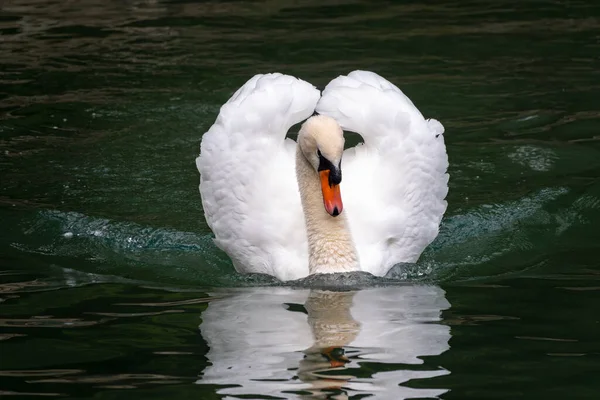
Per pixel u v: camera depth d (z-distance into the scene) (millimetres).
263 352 9789
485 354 9617
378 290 11727
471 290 11609
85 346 9984
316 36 22062
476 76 19531
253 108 13039
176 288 11898
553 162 15734
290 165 13023
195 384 9023
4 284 11859
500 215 14055
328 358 9523
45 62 20469
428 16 23578
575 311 10742
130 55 20906
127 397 8812
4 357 9734
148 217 14203
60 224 13836
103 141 16734
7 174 15469
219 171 12977
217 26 22875
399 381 9023
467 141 16609
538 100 18281
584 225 13648
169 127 17266
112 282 12039
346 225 12250
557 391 8812
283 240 12570
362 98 13023
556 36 21797
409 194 12836
